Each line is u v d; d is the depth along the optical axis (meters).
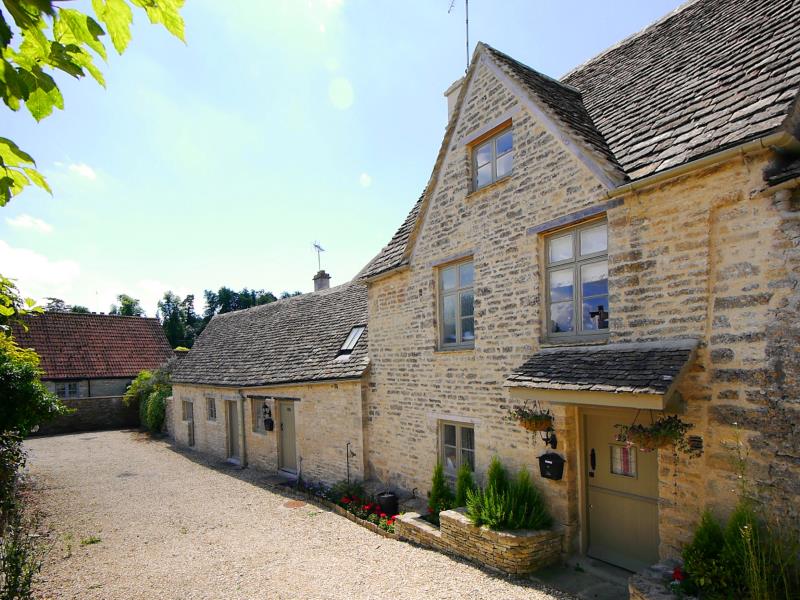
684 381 5.27
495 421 7.79
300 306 18.19
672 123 6.11
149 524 9.55
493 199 7.97
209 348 21.11
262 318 19.97
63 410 10.91
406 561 7.10
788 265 4.53
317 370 12.48
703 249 5.19
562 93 8.40
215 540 8.52
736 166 4.93
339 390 11.62
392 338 10.31
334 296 16.67
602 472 6.47
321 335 14.54
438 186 9.23
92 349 28.20
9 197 2.30
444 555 7.23
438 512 8.29
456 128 8.88
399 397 10.06
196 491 12.29
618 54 9.22
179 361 23.70
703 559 4.61
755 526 4.36
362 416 10.91
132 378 27.73
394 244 11.17
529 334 7.27
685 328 5.33
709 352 5.10
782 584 4.17
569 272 6.86
